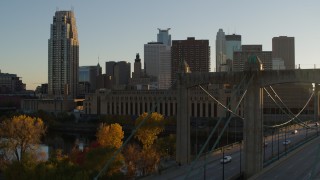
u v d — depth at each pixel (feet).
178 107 324.80
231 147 423.64
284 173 289.94
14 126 412.57
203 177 275.80
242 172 289.53
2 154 391.04
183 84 322.75
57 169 263.90
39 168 266.57
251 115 285.23
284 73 283.18
